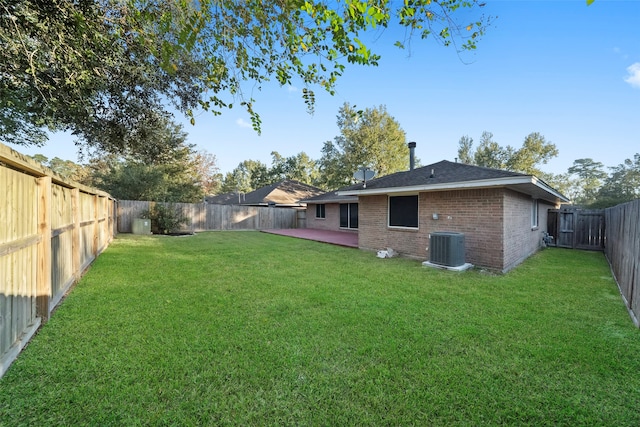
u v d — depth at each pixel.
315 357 2.69
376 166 27.70
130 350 2.76
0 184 2.42
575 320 3.67
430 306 4.12
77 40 3.65
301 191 25.70
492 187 6.71
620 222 5.82
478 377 2.41
